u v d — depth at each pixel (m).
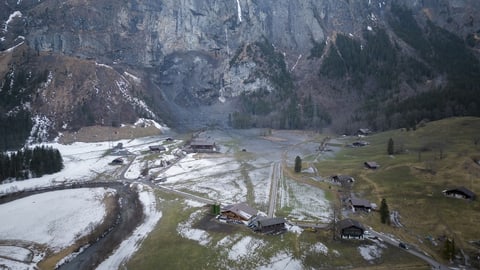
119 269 77.62
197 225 96.75
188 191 126.44
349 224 88.62
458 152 141.12
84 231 96.44
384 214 96.00
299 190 124.06
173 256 81.38
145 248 86.06
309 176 138.62
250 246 85.00
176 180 139.50
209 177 141.62
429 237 88.12
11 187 132.62
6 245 88.69
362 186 122.50
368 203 105.38
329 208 107.31
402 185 118.12
